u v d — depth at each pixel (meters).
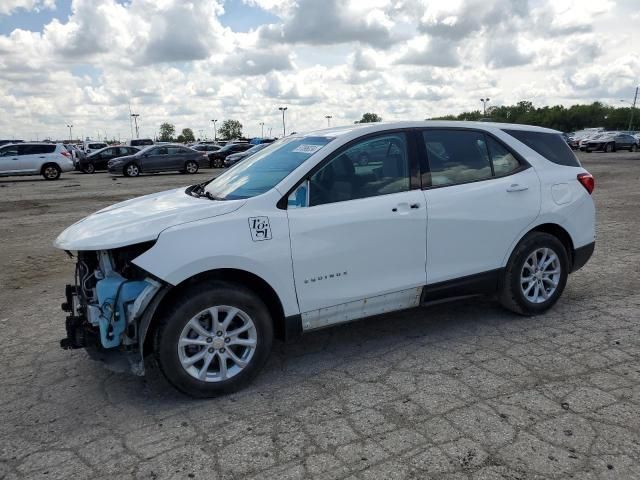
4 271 7.50
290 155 4.30
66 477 2.85
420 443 3.03
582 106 129.75
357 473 2.78
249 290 3.71
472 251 4.52
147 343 3.60
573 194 5.04
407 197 4.21
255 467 2.87
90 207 14.32
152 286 3.40
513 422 3.21
